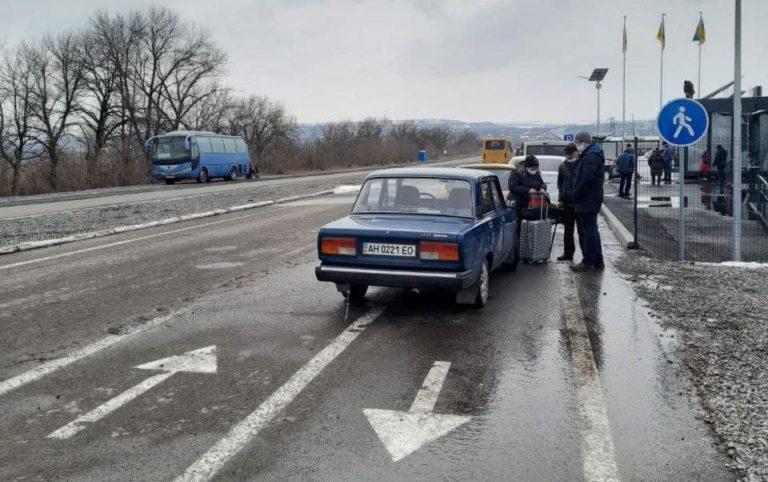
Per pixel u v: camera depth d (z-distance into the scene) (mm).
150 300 8109
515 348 6090
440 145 125062
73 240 13711
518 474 3707
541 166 16891
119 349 6117
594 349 6055
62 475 3727
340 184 36250
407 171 8320
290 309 7609
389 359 5773
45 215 19297
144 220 17453
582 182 9945
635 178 12320
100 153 45188
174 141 42156
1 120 50438
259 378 5309
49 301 8078
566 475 3697
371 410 4637
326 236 7316
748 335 6406
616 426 4355
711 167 29219
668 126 10562
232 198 25578
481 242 7484
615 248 12648
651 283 9023
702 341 6246
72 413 4629
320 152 70812
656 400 4805
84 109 54406
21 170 41188
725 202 19547
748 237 14023
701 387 5051
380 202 7965
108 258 11375
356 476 3695
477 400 4828
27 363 5730
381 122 100562
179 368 5566
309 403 4777
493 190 8898
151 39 58438
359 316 7270
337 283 7344
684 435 4211
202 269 10266
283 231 15141
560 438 4176
